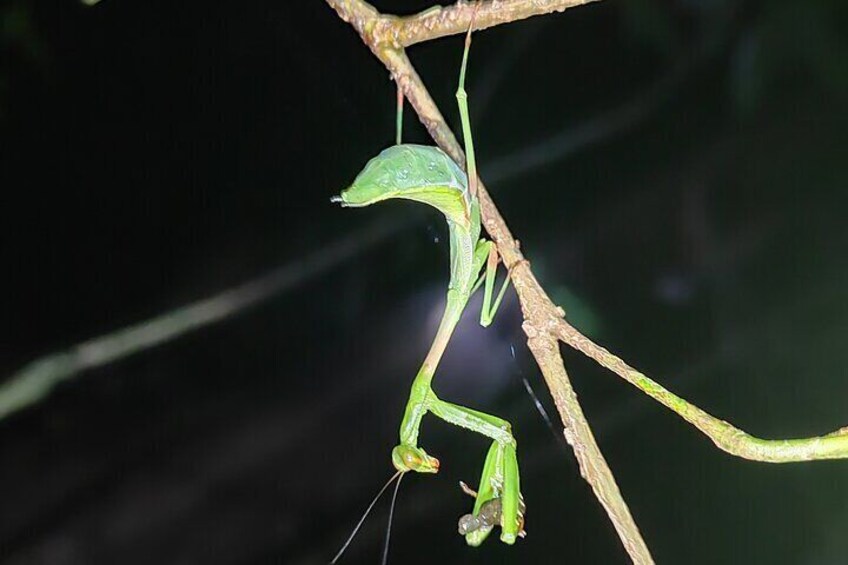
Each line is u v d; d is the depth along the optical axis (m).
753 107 0.72
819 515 0.64
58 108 0.77
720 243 0.73
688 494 0.67
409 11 0.63
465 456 0.72
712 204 0.74
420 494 0.72
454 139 0.45
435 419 0.73
